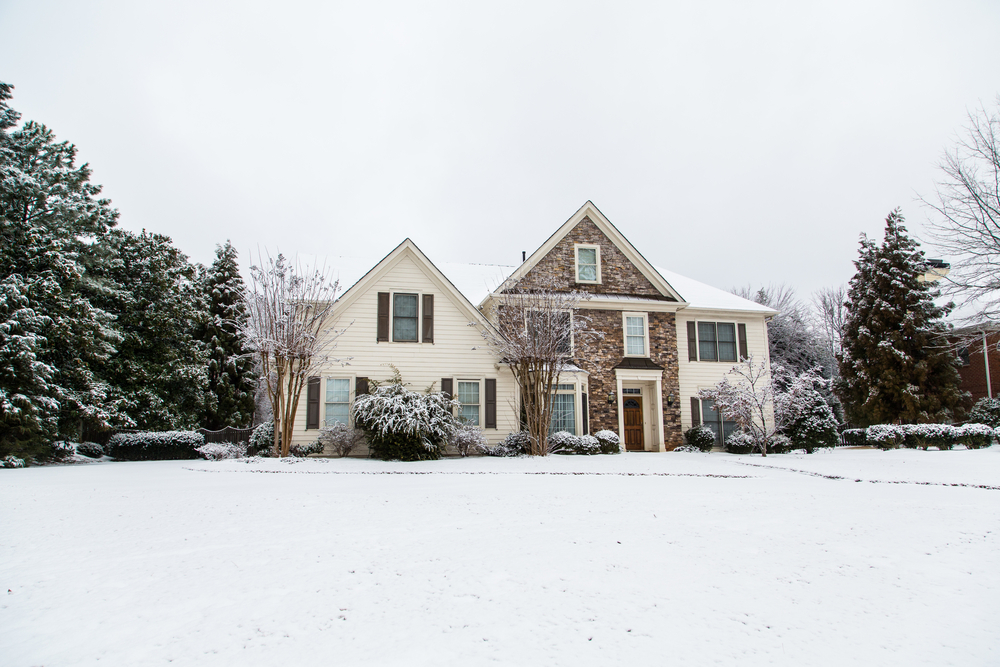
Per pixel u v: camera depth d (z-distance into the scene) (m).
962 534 6.62
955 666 3.38
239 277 34.62
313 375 18.78
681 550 5.84
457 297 20.20
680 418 22.53
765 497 9.59
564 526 7.03
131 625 4.00
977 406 26.30
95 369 24.11
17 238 20.56
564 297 20.06
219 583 4.87
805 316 42.56
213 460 19.69
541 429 18.78
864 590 4.67
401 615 4.14
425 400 18.00
